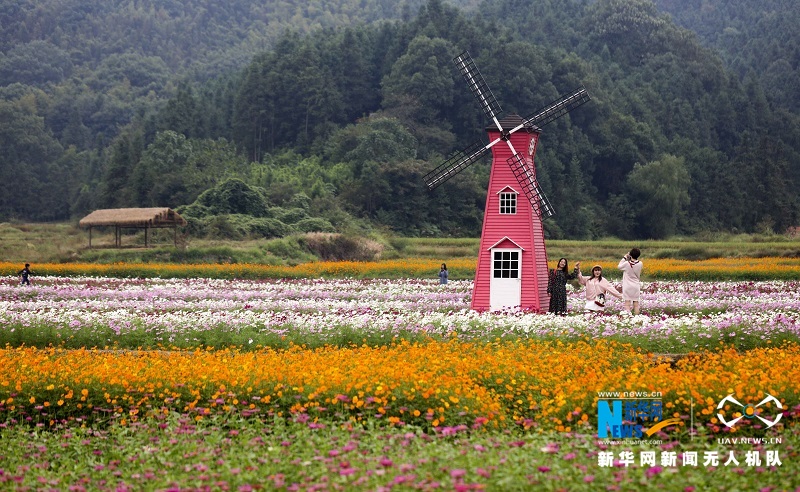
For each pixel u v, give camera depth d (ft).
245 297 169.78
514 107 641.40
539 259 145.07
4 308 131.54
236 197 389.19
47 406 74.02
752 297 165.17
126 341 112.06
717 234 571.69
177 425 66.95
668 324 107.96
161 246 317.22
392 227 477.36
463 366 79.51
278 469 55.72
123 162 576.20
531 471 52.44
